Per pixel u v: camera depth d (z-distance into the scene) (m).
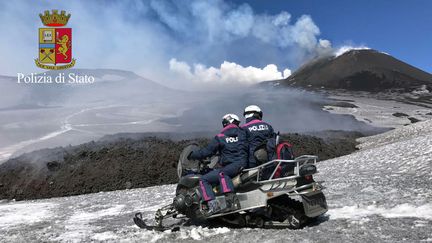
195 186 6.08
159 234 5.93
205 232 5.70
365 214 5.97
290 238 5.02
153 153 21.67
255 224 5.77
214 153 5.94
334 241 4.71
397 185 8.24
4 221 9.62
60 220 8.91
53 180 20.38
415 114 67.25
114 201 11.91
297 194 5.43
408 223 5.17
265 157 5.73
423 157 11.02
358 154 17.98
